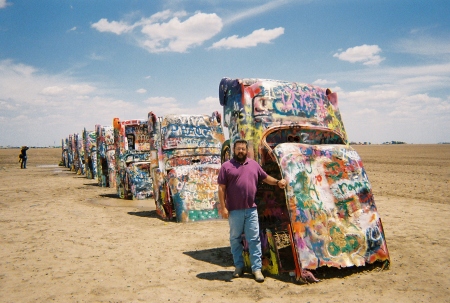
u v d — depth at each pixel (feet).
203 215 29.68
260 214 19.24
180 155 32.71
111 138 57.26
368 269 15.96
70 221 29.48
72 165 99.04
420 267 16.08
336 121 20.06
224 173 15.12
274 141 18.58
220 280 15.12
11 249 20.89
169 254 19.48
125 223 28.66
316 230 15.52
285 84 18.98
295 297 13.05
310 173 16.52
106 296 13.69
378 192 41.86
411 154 150.51
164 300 13.12
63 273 16.55
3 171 97.14
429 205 32.63
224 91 19.27
